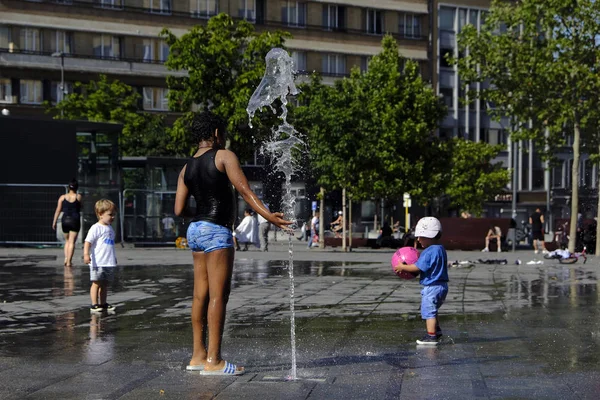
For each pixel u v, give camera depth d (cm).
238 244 3494
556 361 764
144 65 6244
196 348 714
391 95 5097
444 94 7638
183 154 5719
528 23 3459
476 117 7812
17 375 688
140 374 692
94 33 6109
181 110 4372
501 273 2084
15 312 1184
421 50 7362
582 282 1780
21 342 890
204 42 4269
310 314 1147
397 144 4978
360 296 1407
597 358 781
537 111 3550
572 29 3356
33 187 3105
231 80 4291
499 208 7931
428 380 669
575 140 3428
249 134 4225
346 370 715
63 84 5741
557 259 2733
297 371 708
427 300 876
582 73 3316
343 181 4044
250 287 1582
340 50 6950
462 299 1388
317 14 6862
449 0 7581
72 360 767
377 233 5259
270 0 6662
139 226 3434
